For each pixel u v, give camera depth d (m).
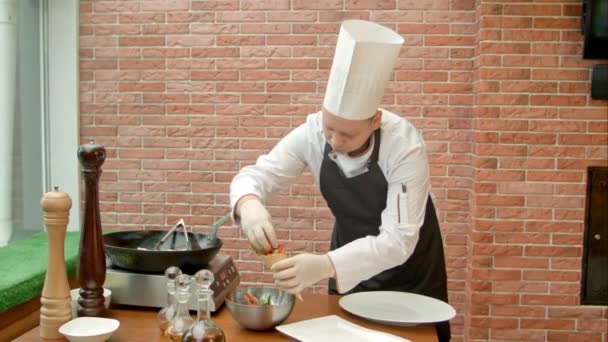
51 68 3.43
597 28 2.95
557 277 3.17
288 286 1.53
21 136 3.25
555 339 3.20
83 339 1.33
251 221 1.63
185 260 1.61
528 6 3.06
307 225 3.41
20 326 1.70
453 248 3.35
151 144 3.46
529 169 3.13
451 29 3.26
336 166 1.92
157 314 1.59
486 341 3.21
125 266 1.64
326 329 1.49
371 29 1.68
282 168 1.95
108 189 3.49
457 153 3.31
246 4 3.34
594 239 3.14
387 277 2.00
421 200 1.78
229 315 1.61
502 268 3.18
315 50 3.32
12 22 3.14
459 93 3.28
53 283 1.43
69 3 3.38
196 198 3.46
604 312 3.17
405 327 1.54
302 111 3.36
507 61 3.09
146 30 3.40
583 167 3.11
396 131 1.83
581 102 3.08
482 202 3.16
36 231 3.40
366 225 1.98
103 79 3.45
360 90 1.62
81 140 3.50
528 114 3.11
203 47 3.38
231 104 3.39
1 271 1.85
